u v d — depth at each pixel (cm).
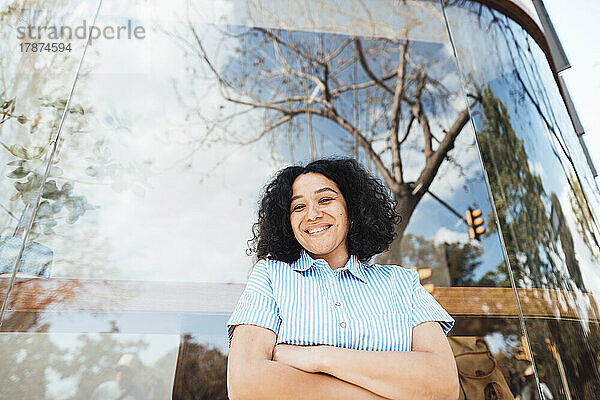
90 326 77
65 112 94
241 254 94
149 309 82
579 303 101
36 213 83
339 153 129
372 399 63
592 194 128
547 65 149
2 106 93
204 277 89
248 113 121
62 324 76
